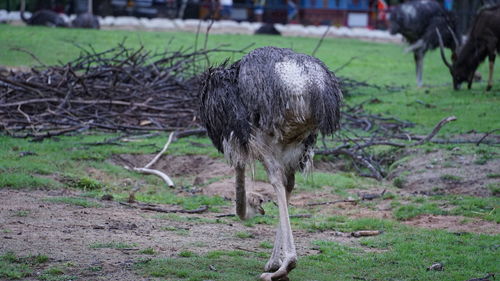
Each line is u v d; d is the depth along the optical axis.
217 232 21.98
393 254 20.09
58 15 78.50
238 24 85.81
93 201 24.62
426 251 20.42
